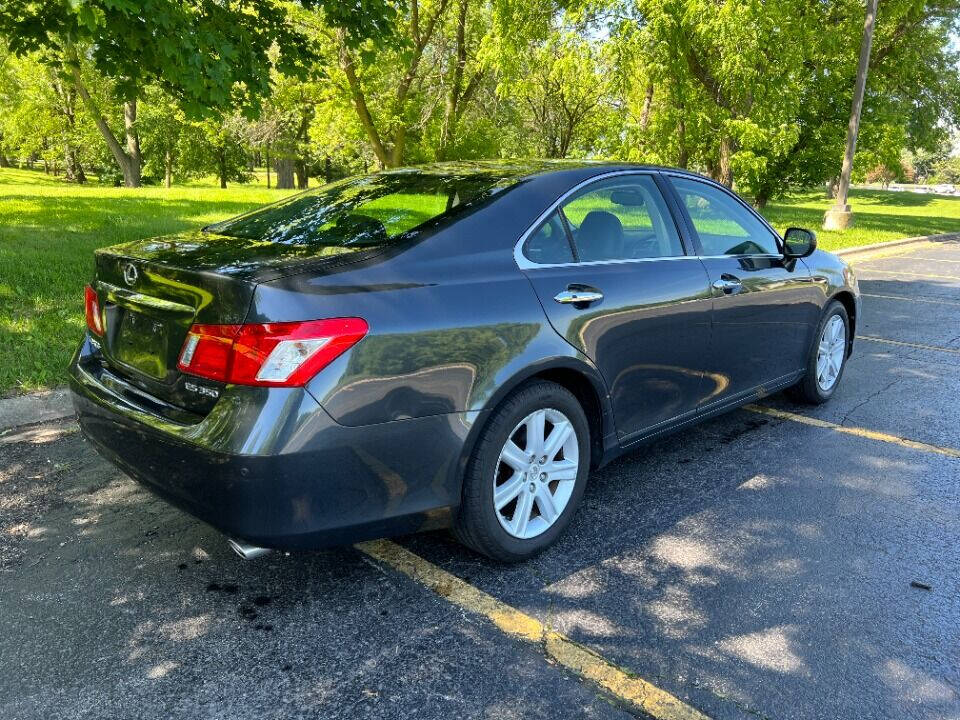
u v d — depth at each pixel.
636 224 3.50
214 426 2.31
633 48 15.12
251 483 2.27
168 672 2.32
